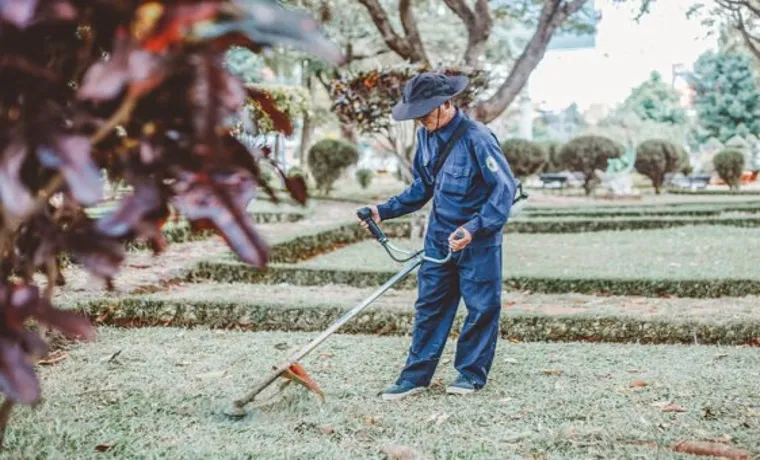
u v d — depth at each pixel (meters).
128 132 1.61
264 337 5.61
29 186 1.64
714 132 44.78
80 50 1.67
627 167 24.38
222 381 4.45
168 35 1.34
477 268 4.18
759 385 4.44
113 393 4.19
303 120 29.31
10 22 1.38
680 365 4.90
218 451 3.34
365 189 27.39
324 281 7.71
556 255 10.11
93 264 1.61
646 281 7.20
